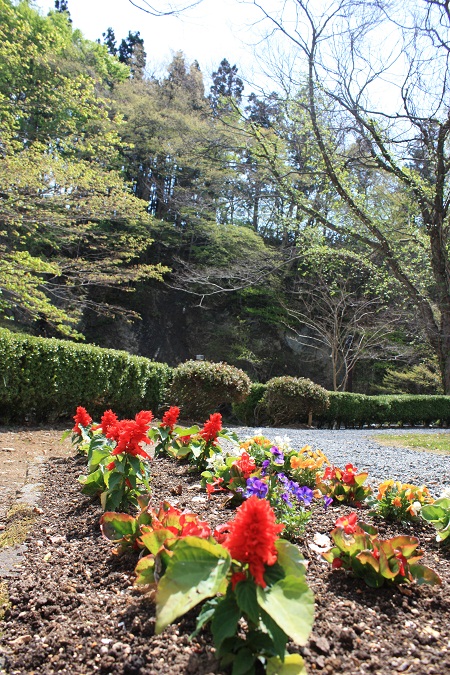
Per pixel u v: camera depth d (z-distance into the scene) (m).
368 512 3.04
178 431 4.23
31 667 1.58
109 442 3.43
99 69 20.81
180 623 1.75
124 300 20.64
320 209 15.52
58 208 10.09
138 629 1.73
